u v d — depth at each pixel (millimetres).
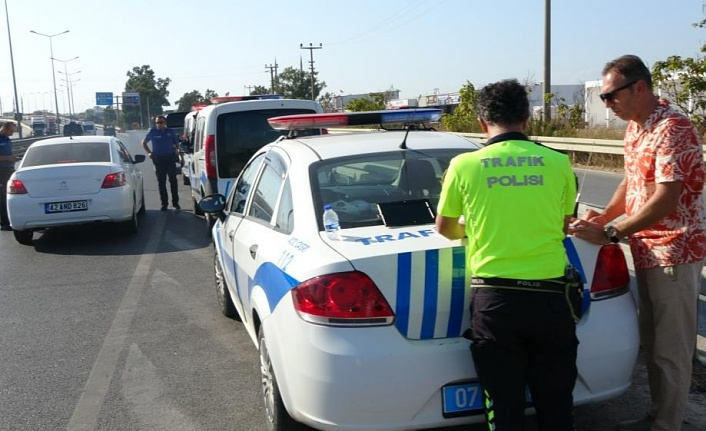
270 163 4855
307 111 10047
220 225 6098
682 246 3344
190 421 4320
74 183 10070
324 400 3172
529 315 2965
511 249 3006
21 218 9961
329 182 4027
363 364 3117
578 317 3086
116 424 4312
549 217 3051
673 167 3201
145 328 6188
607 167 18266
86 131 59406
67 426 4305
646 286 3545
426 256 3209
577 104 24281
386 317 3170
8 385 4984
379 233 3549
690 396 4156
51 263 9125
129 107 114812
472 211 3072
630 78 3324
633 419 4043
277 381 3547
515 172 3051
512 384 3029
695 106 18859
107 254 9555
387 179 4137
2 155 12047
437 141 4570
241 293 4883
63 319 6566
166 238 10602
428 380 3156
